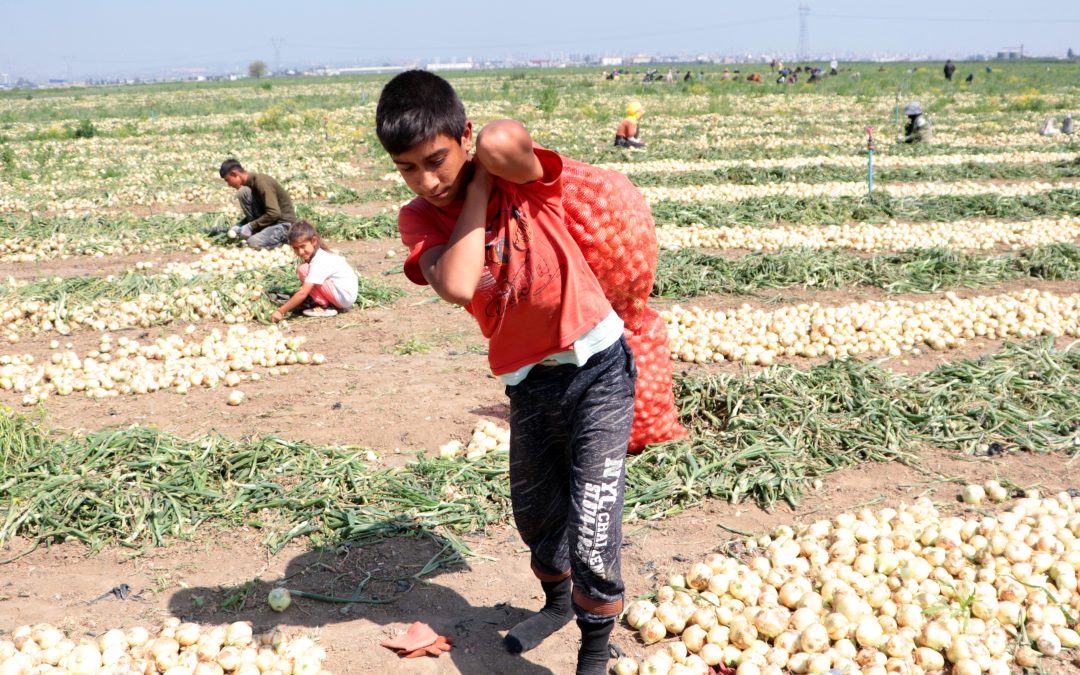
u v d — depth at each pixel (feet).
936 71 268.62
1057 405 18.56
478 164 8.23
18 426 17.26
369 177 63.10
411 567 13.14
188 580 12.87
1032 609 11.17
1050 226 38.63
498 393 20.33
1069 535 12.76
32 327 26.84
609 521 9.27
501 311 8.80
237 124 113.91
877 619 11.19
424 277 9.14
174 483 15.31
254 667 10.51
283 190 37.22
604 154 71.72
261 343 23.56
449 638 11.41
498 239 8.48
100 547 13.79
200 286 29.50
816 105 129.70
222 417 19.15
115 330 27.04
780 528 13.50
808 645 10.69
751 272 31.35
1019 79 198.29
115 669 10.37
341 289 27.55
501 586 12.68
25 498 14.82
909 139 74.33
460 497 15.03
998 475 15.83
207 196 53.47
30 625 11.63
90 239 39.06
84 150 86.33
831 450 16.71
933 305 26.05
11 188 56.95
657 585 12.55
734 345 22.63
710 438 16.90
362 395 20.40
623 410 9.30
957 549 12.32
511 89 194.18
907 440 17.15
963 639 10.53
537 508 10.34
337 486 15.39
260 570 13.11
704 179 55.88
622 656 11.08
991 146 71.15
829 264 31.78
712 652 10.92
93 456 16.15
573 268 8.80
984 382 19.48
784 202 44.86
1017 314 25.26
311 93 214.48
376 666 10.85
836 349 22.80
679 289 29.66
